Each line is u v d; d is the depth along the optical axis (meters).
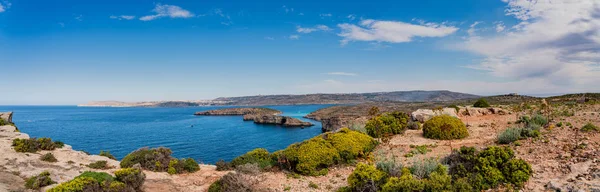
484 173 12.36
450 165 14.34
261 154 20.69
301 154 18.00
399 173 13.92
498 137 19.83
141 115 188.12
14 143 22.34
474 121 28.97
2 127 29.72
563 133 18.64
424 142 22.44
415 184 11.28
